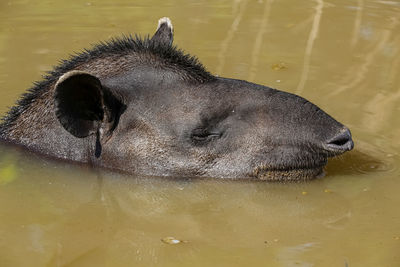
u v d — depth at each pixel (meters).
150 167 7.45
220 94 7.43
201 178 7.46
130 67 7.58
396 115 9.52
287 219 6.94
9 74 10.67
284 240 6.53
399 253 6.23
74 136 7.41
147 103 7.39
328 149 7.29
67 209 7.09
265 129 7.37
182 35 12.50
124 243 6.44
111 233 6.62
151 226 6.79
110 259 6.16
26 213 6.98
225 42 12.24
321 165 7.57
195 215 7.01
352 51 11.97
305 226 6.80
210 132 7.37
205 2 14.51
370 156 8.29
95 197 7.36
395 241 6.45
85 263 6.07
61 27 12.86
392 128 9.09
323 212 7.07
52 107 7.83
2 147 8.05
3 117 8.79
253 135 7.39
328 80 10.73
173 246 6.39
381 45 12.24
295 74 10.95
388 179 7.73
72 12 13.76
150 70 7.52
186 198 7.33
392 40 12.47
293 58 11.61
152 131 7.39
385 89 10.43
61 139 7.77
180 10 13.97
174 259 6.18
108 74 7.58
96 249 6.32
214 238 6.56
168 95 7.39
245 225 6.82
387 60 11.59
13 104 9.54
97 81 7.01
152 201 7.28
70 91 7.03
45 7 14.06
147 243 6.45
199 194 7.38
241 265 6.06
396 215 6.97
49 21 13.19
